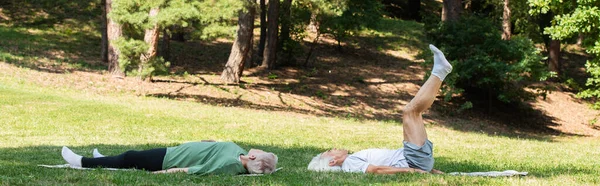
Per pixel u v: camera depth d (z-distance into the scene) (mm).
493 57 33062
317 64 38969
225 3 23547
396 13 52062
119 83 29172
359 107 32344
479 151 15680
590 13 23953
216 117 22016
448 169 10445
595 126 35844
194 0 23688
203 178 7648
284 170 8719
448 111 33844
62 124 18469
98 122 19188
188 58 36000
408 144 8352
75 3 41125
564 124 35344
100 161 8523
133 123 19406
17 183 6969
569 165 11711
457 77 32938
